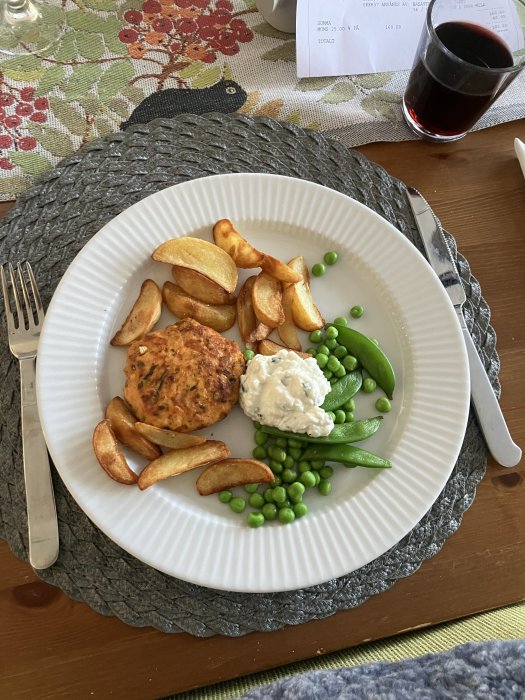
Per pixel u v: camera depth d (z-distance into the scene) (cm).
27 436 35
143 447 35
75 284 37
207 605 33
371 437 38
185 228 40
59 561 33
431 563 36
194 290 39
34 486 34
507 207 45
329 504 36
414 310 40
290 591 34
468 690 25
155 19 47
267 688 28
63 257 40
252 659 33
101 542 34
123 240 39
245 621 33
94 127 44
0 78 44
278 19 47
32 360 36
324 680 28
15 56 45
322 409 37
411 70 45
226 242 39
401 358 40
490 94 40
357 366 40
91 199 41
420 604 35
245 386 37
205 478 35
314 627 34
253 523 34
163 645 32
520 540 37
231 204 41
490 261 44
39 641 32
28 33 45
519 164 46
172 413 36
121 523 33
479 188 45
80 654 32
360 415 39
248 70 47
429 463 36
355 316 41
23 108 43
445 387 38
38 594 33
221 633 33
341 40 46
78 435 35
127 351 38
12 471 35
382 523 35
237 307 39
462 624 34
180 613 33
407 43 47
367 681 27
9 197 41
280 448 37
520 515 37
